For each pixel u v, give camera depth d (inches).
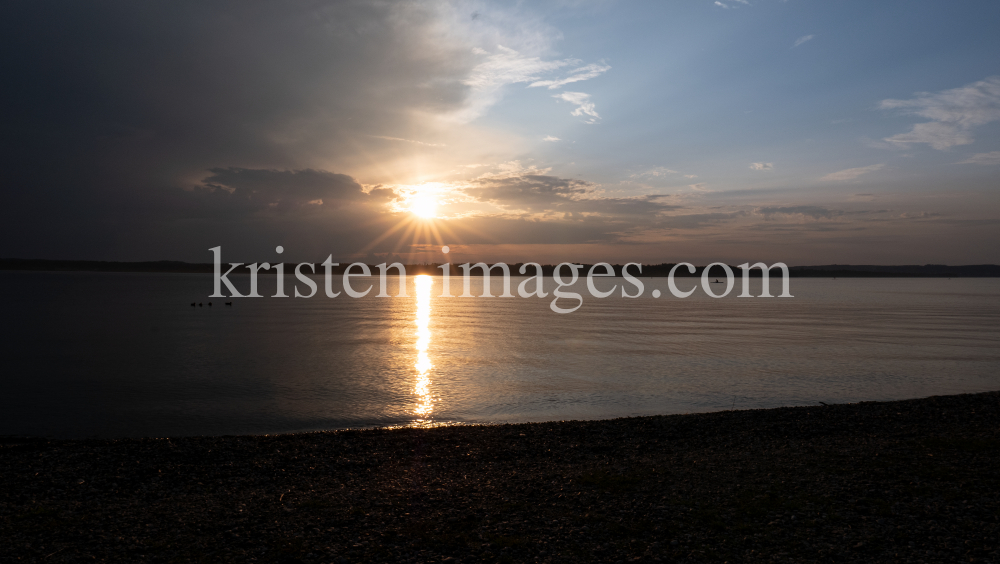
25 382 1154.7
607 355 1598.2
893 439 589.9
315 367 1366.9
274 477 488.7
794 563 309.4
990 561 305.9
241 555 324.8
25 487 455.8
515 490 444.1
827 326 2635.3
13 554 323.9
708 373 1279.5
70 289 6599.4
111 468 515.8
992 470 464.1
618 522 370.9
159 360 1471.5
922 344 1875.0
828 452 542.0
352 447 596.4
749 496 417.7
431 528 364.8
